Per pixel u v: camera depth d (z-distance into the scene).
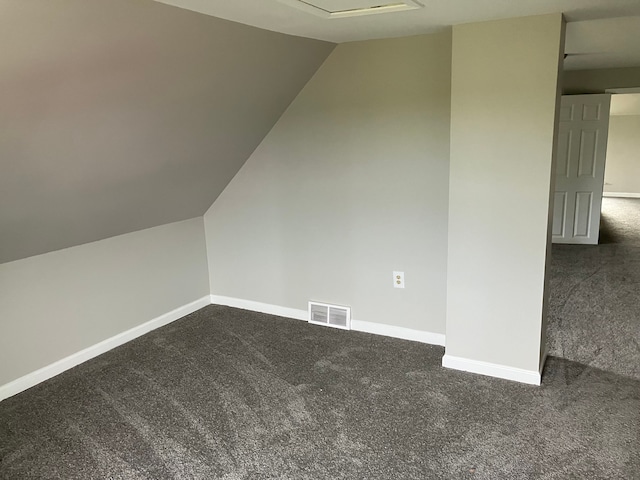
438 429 2.41
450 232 2.84
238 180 3.88
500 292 2.79
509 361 2.85
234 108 3.01
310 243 3.69
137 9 1.79
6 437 2.47
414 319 3.40
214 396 2.78
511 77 2.51
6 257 2.77
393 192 3.27
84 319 3.27
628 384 2.77
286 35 2.68
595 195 5.79
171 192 3.42
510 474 2.10
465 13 2.28
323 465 2.19
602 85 5.57
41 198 2.49
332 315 3.71
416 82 3.04
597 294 4.21
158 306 3.82
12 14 1.48
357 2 1.94
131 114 2.37
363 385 2.84
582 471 2.10
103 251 3.34
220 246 4.14
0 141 1.96
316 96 3.38
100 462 2.26
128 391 2.87
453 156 2.73
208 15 2.06
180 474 2.16
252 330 3.70
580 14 2.40
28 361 2.97
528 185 2.60
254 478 2.12
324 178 3.50
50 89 1.88
